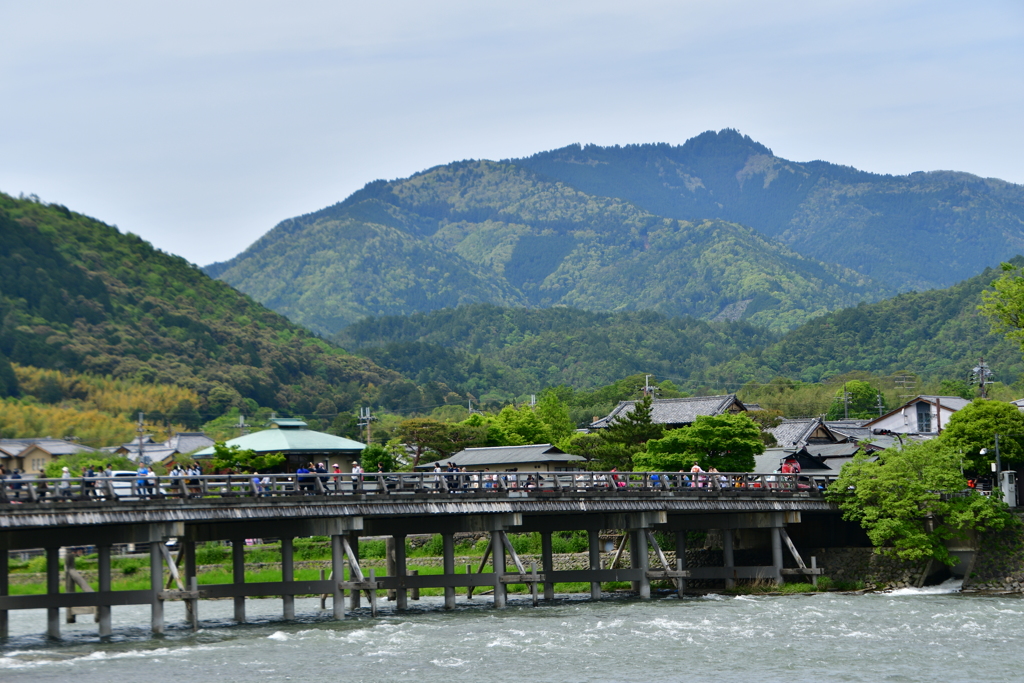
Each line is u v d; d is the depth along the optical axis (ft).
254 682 132.57
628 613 196.34
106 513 152.15
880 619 184.24
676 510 221.25
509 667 142.31
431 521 209.97
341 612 185.78
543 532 225.97
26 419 578.66
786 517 239.09
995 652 151.74
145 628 194.18
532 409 481.05
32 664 145.07
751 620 184.55
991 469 255.70
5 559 181.06
